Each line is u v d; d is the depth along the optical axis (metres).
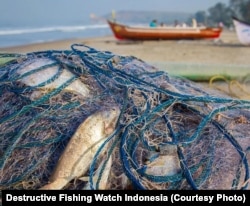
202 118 3.55
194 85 4.73
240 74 9.41
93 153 3.10
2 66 4.16
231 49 18.50
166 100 3.70
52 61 3.93
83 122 3.20
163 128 3.38
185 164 3.09
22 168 3.13
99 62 4.11
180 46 19.62
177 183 3.04
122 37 22.36
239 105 3.92
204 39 22.83
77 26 67.88
